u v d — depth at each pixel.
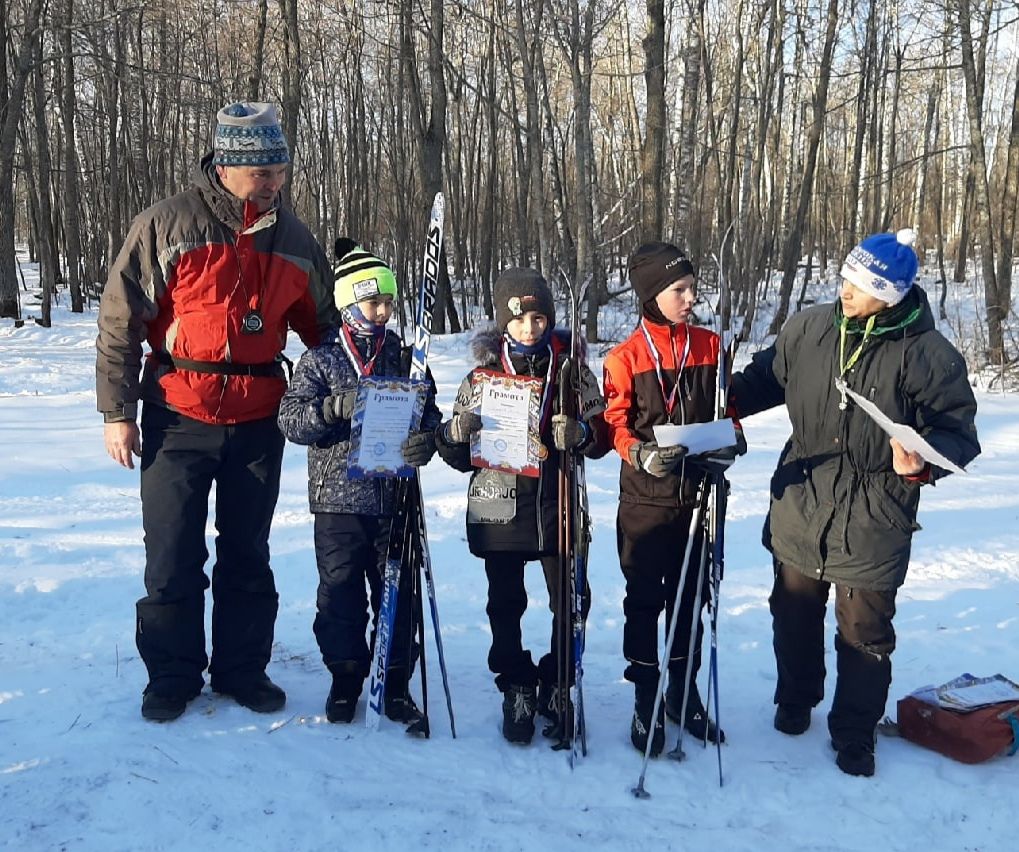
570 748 3.33
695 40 21.16
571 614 3.29
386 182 34.16
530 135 19.11
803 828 2.87
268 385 3.52
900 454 3.00
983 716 3.31
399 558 3.42
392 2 21.88
